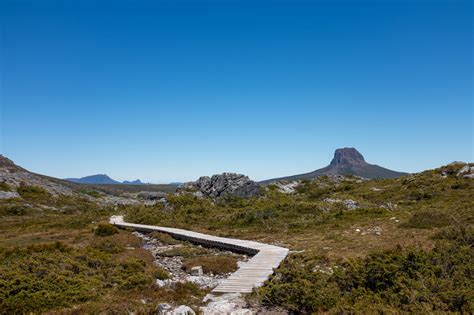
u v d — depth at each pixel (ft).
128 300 41.88
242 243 84.43
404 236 73.82
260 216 120.98
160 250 88.79
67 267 55.26
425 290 33.63
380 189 170.09
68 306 41.22
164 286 49.42
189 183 197.57
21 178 260.01
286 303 38.52
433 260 41.47
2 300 40.22
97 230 114.42
